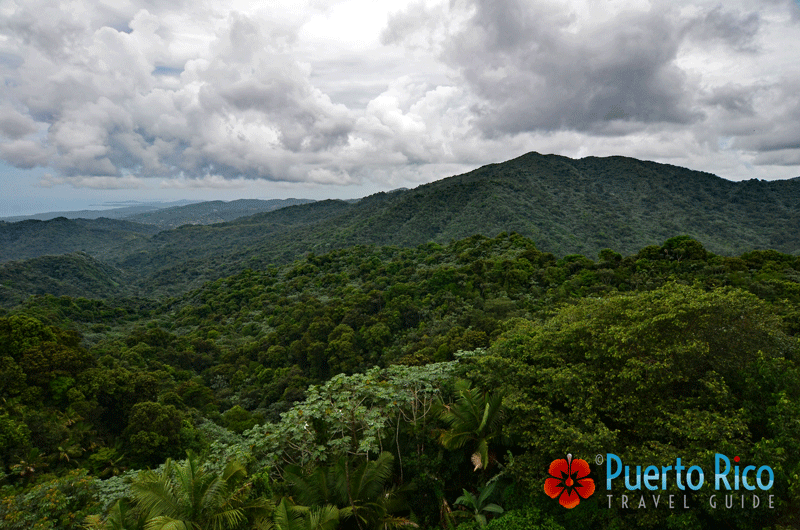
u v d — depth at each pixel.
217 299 97.25
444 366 11.98
